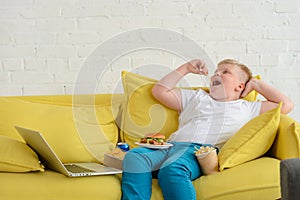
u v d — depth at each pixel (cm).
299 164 169
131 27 308
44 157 215
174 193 205
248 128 224
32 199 200
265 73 311
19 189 201
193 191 206
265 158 219
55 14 307
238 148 216
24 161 208
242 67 262
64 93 308
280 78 311
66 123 245
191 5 308
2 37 305
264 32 311
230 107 248
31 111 246
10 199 200
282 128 221
